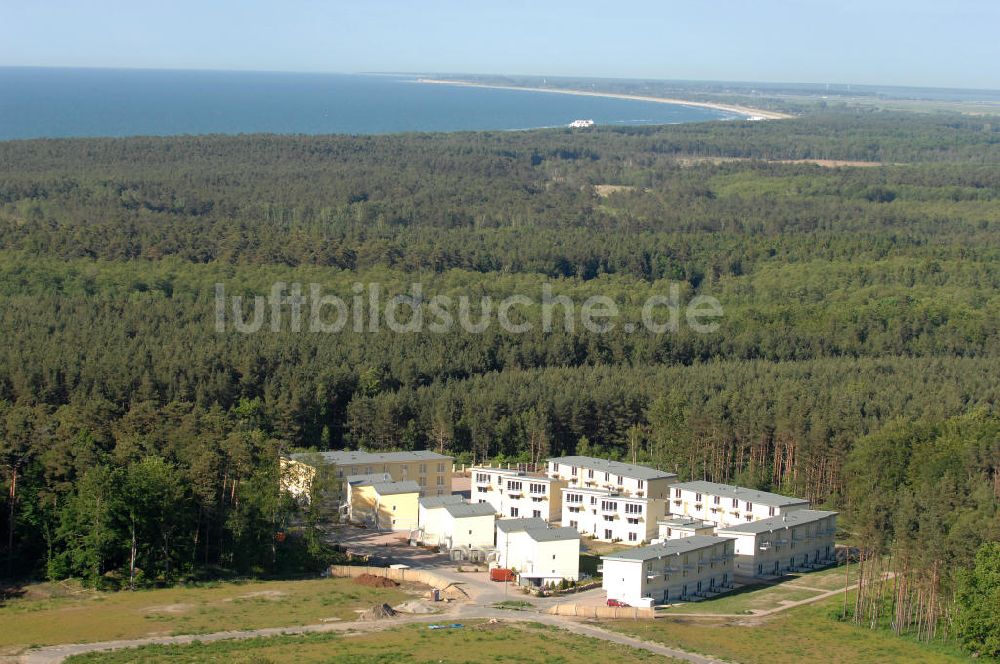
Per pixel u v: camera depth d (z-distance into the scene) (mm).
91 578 148750
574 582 162750
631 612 148500
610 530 190875
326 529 188000
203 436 169375
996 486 180750
